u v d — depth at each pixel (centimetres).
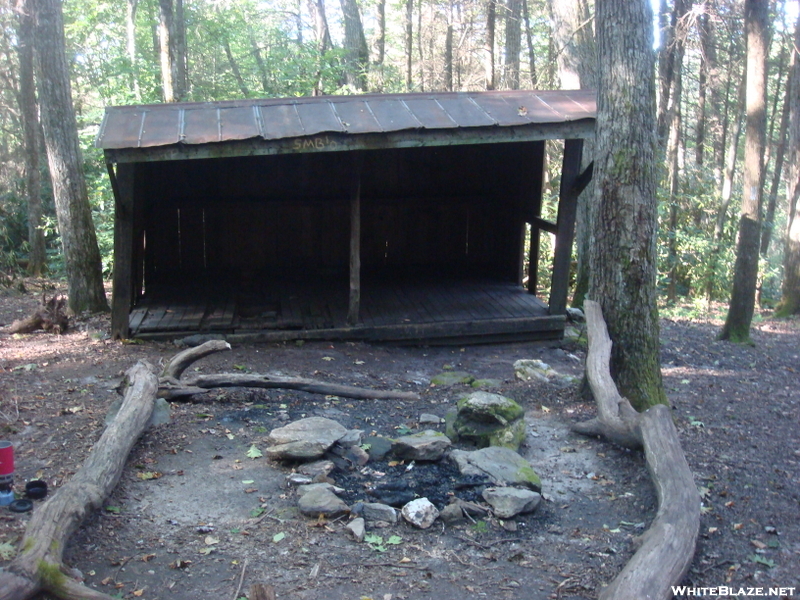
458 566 381
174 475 479
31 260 1571
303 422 532
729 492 475
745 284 1138
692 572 375
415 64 2677
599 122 624
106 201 1460
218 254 1181
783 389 822
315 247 1210
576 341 974
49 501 370
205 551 385
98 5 1931
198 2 2462
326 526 416
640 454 528
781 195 2678
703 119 2005
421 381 778
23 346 837
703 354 1037
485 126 783
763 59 1049
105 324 961
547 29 2369
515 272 1161
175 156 739
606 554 396
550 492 476
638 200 616
